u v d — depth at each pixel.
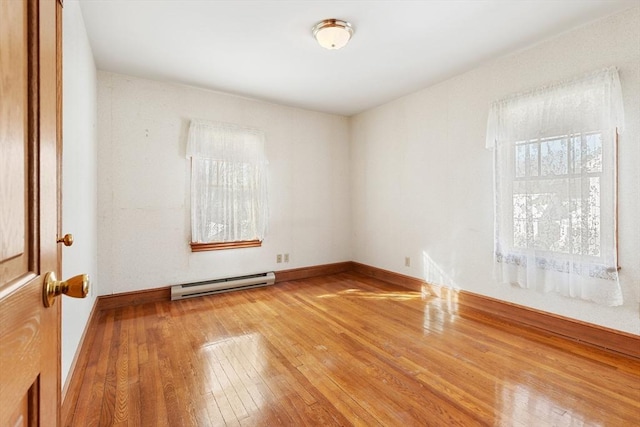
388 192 4.16
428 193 3.61
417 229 3.75
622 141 2.16
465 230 3.21
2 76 0.49
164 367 2.02
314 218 4.52
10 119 0.52
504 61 2.85
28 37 0.61
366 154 4.53
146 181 3.31
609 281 2.18
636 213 2.11
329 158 4.65
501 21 2.29
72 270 1.78
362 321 2.79
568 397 1.70
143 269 3.31
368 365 2.04
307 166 4.45
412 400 1.68
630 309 2.14
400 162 3.97
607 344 2.23
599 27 2.26
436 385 1.82
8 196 0.52
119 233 3.18
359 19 2.27
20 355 0.55
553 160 2.45
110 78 3.14
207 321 2.79
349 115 4.77
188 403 1.66
